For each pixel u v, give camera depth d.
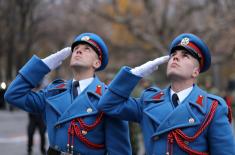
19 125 49.56
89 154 10.86
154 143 9.93
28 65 11.41
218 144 9.71
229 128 9.84
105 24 89.06
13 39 81.31
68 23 88.56
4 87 12.67
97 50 11.33
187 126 9.72
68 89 11.29
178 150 9.73
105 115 10.89
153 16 74.81
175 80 10.12
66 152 10.84
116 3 76.12
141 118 10.47
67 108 10.98
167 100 10.09
